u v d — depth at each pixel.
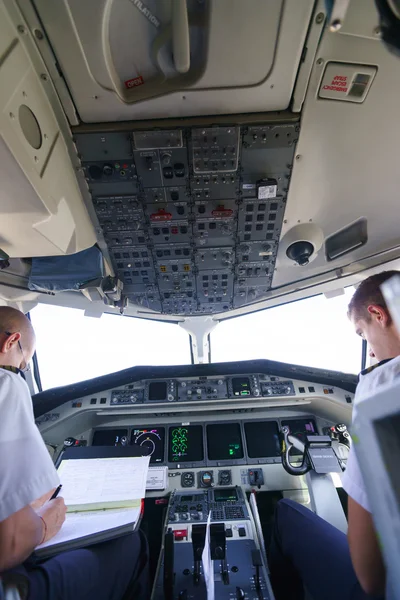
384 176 1.96
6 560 1.01
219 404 3.23
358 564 0.99
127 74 1.47
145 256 2.52
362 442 0.53
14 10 1.19
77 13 1.23
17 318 1.51
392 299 0.63
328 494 2.34
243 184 1.97
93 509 1.54
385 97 1.54
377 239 2.48
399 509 0.45
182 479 2.88
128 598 1.48
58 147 1.64
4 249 1.88
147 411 3.23
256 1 1.24
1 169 1.29
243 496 2.66
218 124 1.66
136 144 1.73
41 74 1.41
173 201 2.05
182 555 1.93
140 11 1.27
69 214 1.89
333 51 1.38
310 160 1.86
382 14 0.65
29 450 1.17
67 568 1.18
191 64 1.46
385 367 1.03
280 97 1.57
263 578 1.69
